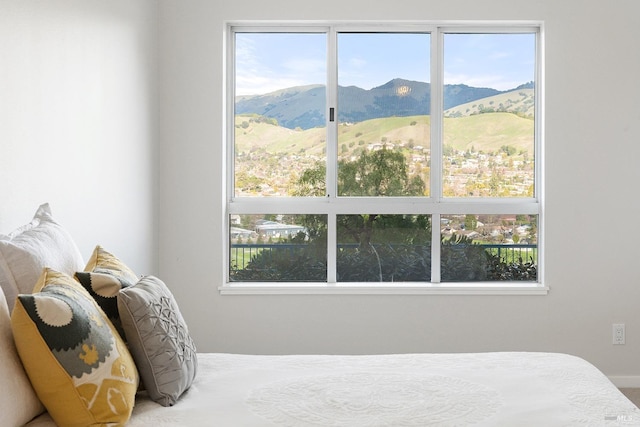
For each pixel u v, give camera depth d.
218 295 3.92
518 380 2.16
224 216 3.96
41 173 2.40
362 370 2.31
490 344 3.93
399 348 3.93
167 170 3.90
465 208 4.03
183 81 3.89
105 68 3.04
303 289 3.91
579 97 3.88
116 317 2.02
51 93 2.48
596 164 3.88
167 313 2.07
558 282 3.91
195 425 1.80
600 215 3.89
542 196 3.96
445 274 4.06
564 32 3.87
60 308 1.67
